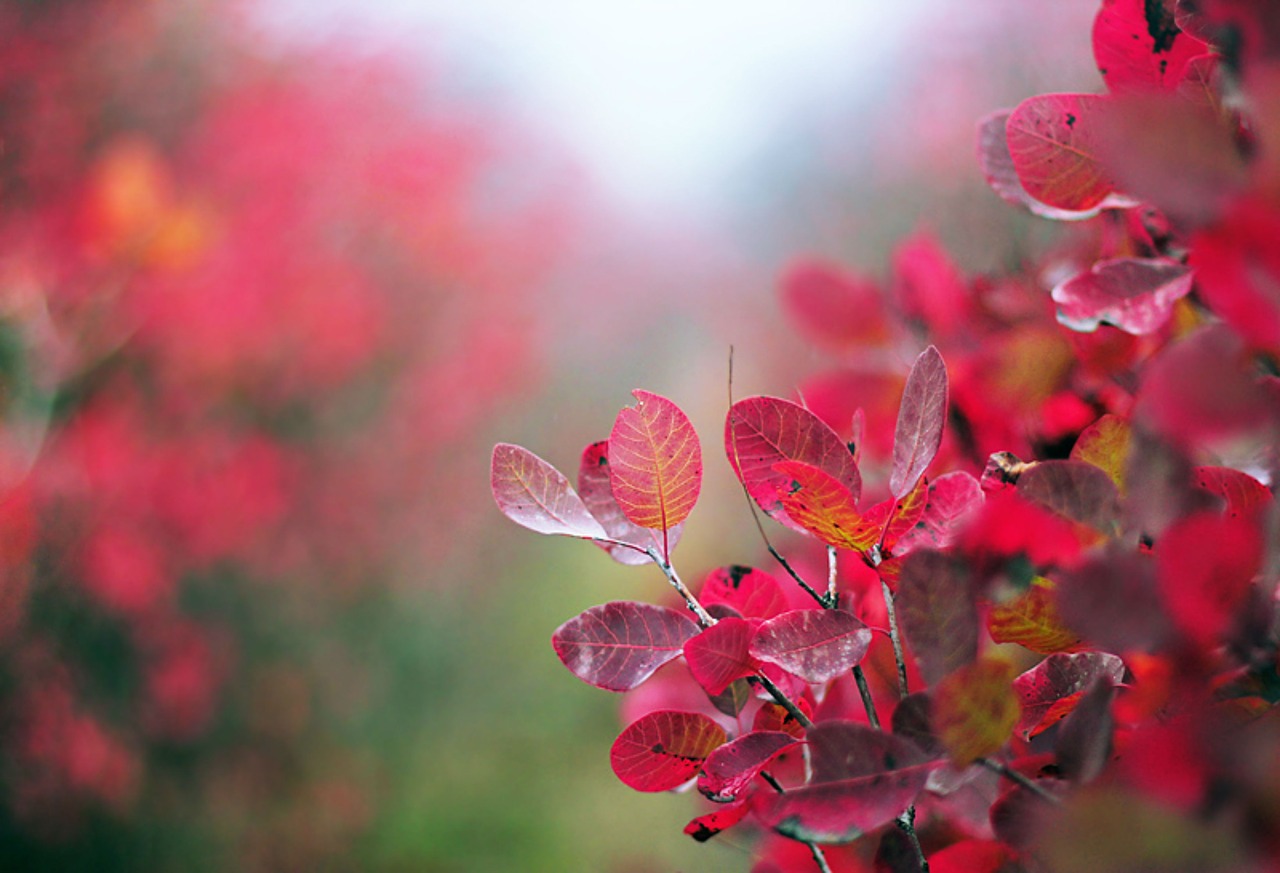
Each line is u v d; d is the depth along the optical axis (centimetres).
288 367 425
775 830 68
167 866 349
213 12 402
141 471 373
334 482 445
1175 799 64
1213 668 66
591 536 77
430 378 480
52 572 351
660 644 76
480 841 354
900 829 72
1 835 336
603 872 309
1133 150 67
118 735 360
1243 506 69
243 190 409
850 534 73
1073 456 73
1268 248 65
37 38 359
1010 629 70
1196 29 70
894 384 90
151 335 376
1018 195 77
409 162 463
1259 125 66
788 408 75
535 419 527
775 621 73
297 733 401
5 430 336
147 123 384
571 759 395
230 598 407
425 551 473
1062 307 72
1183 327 78
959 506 75
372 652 439
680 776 76
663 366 490
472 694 434
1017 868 70
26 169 353
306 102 432
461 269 493
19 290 341
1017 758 70
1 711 339
